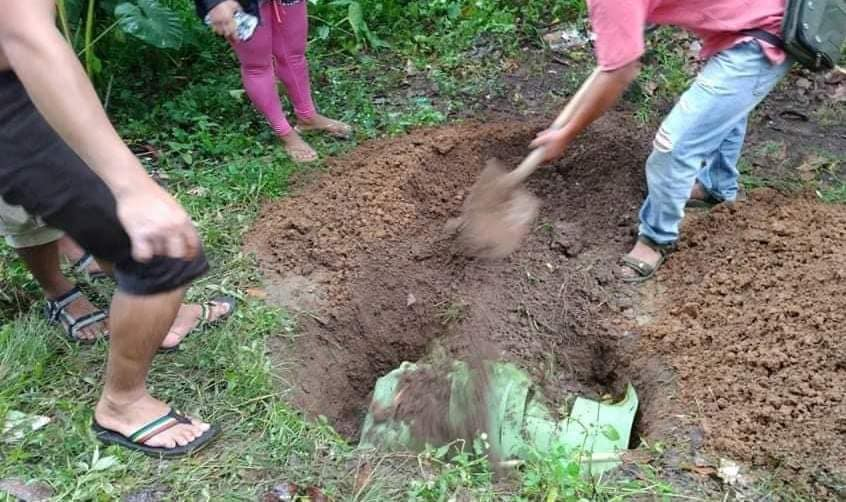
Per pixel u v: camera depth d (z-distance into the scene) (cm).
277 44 412
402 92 490
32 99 195
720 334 320
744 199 387
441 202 407
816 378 291
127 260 220
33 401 284
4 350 300
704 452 273
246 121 456
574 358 346
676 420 288
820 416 279
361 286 357
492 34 535
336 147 436
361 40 536
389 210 391
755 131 441
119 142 198
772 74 312
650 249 363
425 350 357
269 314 331
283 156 424
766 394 290
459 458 261
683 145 321
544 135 309
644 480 260
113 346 243
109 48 500
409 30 550
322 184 410
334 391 323
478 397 322
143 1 446
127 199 196
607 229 392
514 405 320
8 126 212
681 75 479
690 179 334
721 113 315
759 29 302
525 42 531
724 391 296
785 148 427
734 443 273
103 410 265
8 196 223
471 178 421
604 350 342
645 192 404
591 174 419
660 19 312
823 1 295
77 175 212
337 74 505
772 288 333
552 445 285
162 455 265
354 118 462
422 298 364
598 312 351
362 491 256
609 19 272
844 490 255
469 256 375
